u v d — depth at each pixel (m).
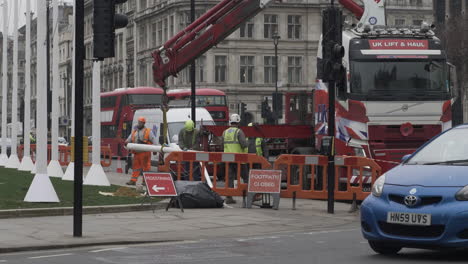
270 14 124.69
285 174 32.31
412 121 29.91
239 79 123.69
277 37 95.50
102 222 22.98
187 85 122.19
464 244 14.66
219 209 27.58
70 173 38.09
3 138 59.22
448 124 30.25
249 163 29.52
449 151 16.69
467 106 108.19
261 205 28.97
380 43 30.05
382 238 15.52
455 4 100.88
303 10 125.19
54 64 38.97
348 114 30.02
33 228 21.14
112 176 47.56
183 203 27.53
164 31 127.69
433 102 29.95
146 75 135.50
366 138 29.72
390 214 15.34
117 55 148.75
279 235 20.70
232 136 29.95
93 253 17.08
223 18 36.66
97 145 35.50
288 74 125.38
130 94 78.00
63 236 19.62
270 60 124.88
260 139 35.81
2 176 41.06
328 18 26.05
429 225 14.91
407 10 129.88
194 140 33.75
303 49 125.31
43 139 26.98
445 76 30.20
